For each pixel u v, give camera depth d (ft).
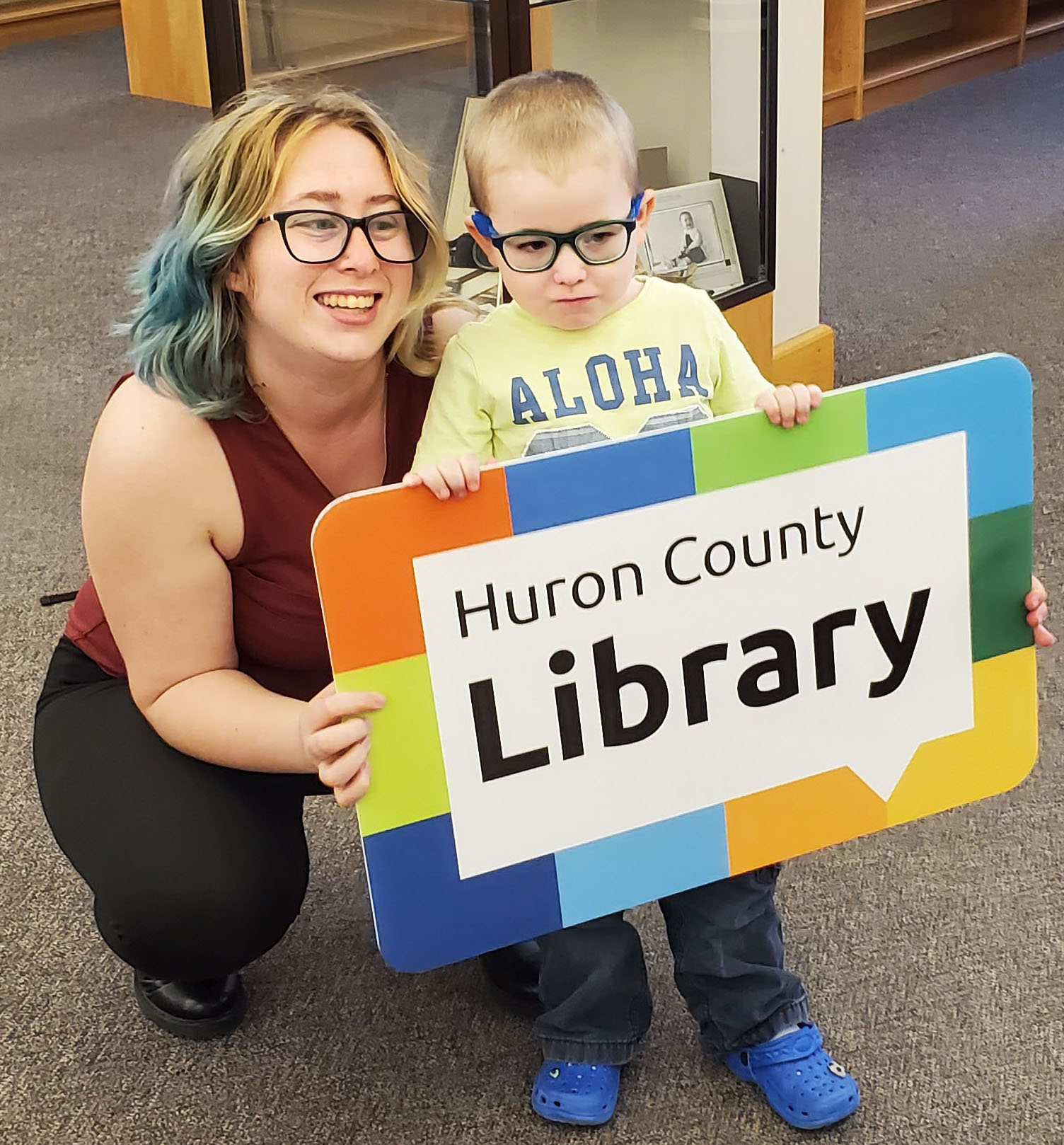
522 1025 5.04
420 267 4.14
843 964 5.19
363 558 3.62
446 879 3.96
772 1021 4.58
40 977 5.27
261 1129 4.65
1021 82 17.10
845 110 15.99
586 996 4.50
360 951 5.39
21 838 5.96
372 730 3.76
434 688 3.78
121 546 4.18
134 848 4.39
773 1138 4.54
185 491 4.16
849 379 9.89
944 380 3.94
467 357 4.32
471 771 3.88
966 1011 4.97
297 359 4.06
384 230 3.96
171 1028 4.98
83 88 16.96
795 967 5.18
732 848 4.20
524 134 4.09
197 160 3.92
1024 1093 4.65
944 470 4.02
